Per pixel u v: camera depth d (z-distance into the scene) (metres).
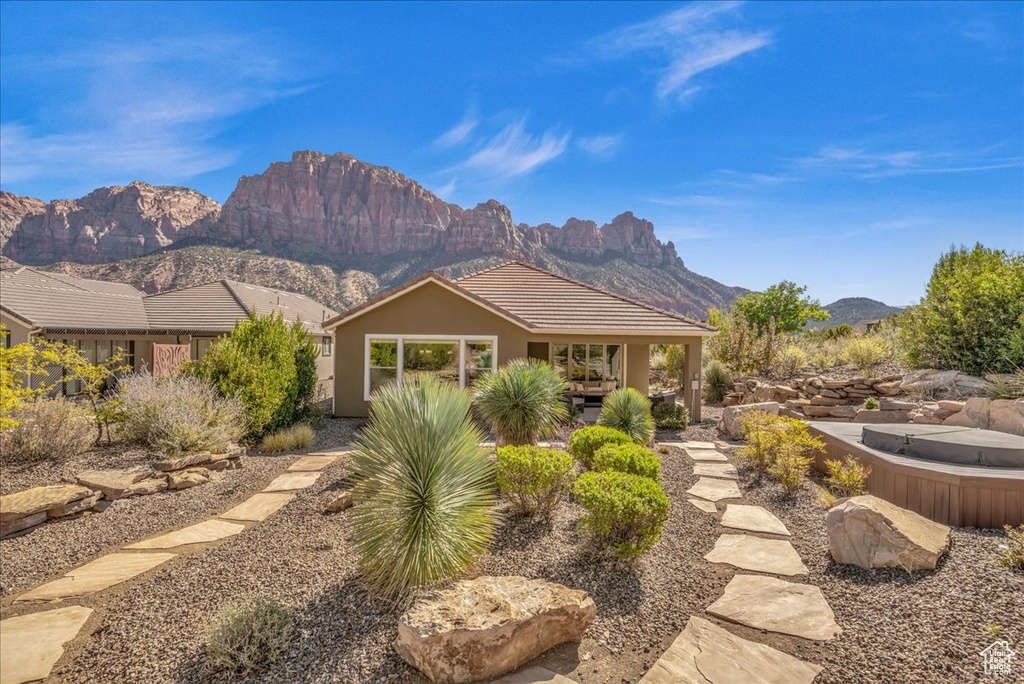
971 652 3.40
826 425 9.45
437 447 4.36
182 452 8.48
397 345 14.09
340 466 8.97
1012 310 10.45
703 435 12.33
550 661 3.39
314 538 5.45
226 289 24.83
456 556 4.27
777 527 6.16
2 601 4.41
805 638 3.71
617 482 5.16
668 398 14.52
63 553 5.45
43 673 3.33
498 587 3.64
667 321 14.62
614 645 3.62
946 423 9.23
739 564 5.10
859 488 7.02
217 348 11.12
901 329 13.80
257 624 3.39
